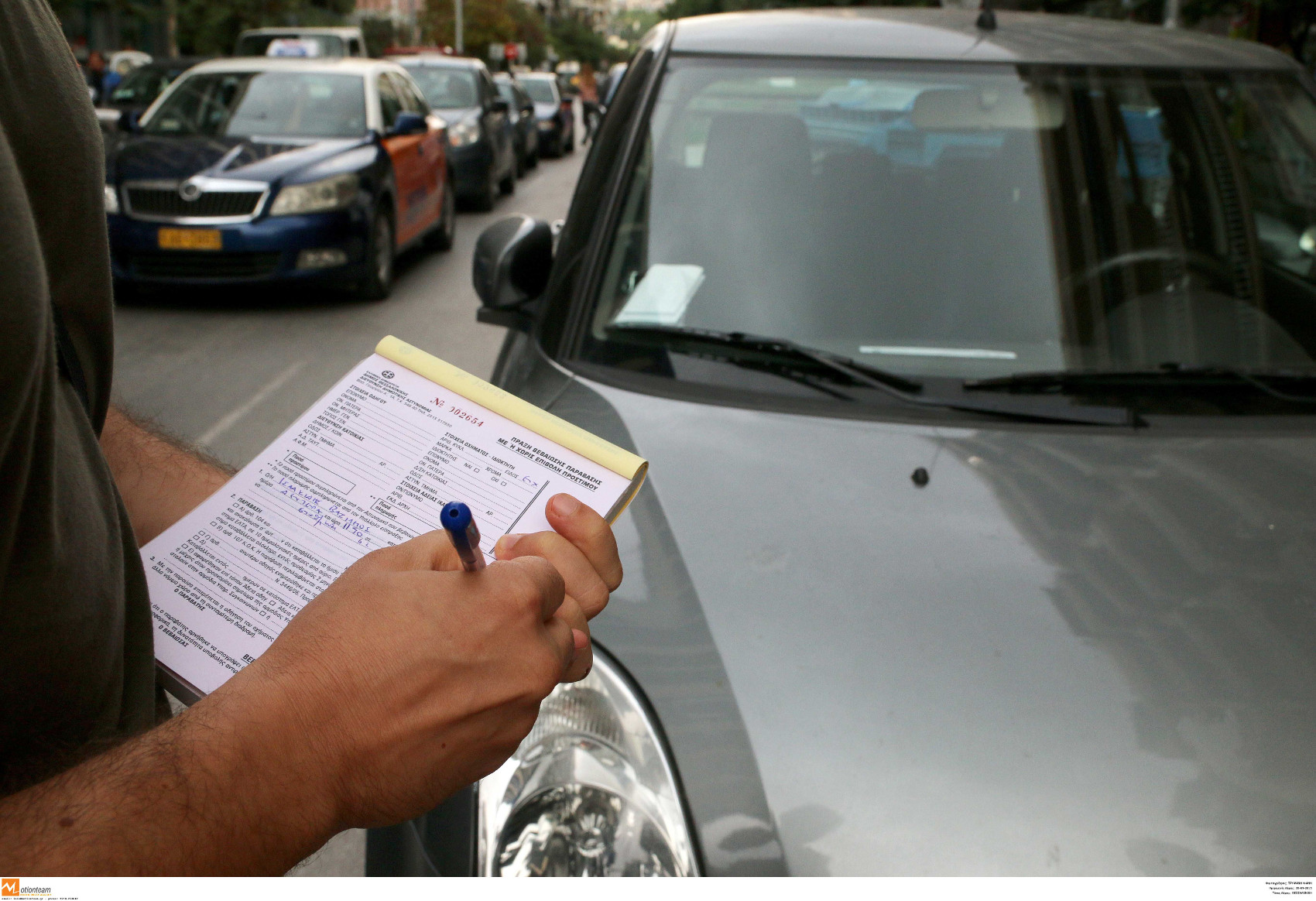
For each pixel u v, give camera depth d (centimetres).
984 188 219
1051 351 201
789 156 224
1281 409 193
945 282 209
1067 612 144
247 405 505
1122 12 864
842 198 218
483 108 1258
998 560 154
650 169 227
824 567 151
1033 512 165
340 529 80
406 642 65
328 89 786
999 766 122
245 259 665
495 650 66
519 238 237
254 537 81
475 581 67
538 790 128
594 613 73
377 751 64
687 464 174
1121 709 129
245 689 64
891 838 116
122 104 1134
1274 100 237
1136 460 179
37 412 62
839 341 202
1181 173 223
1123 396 195
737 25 257
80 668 70
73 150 72
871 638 138
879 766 122
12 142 67
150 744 63
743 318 206
